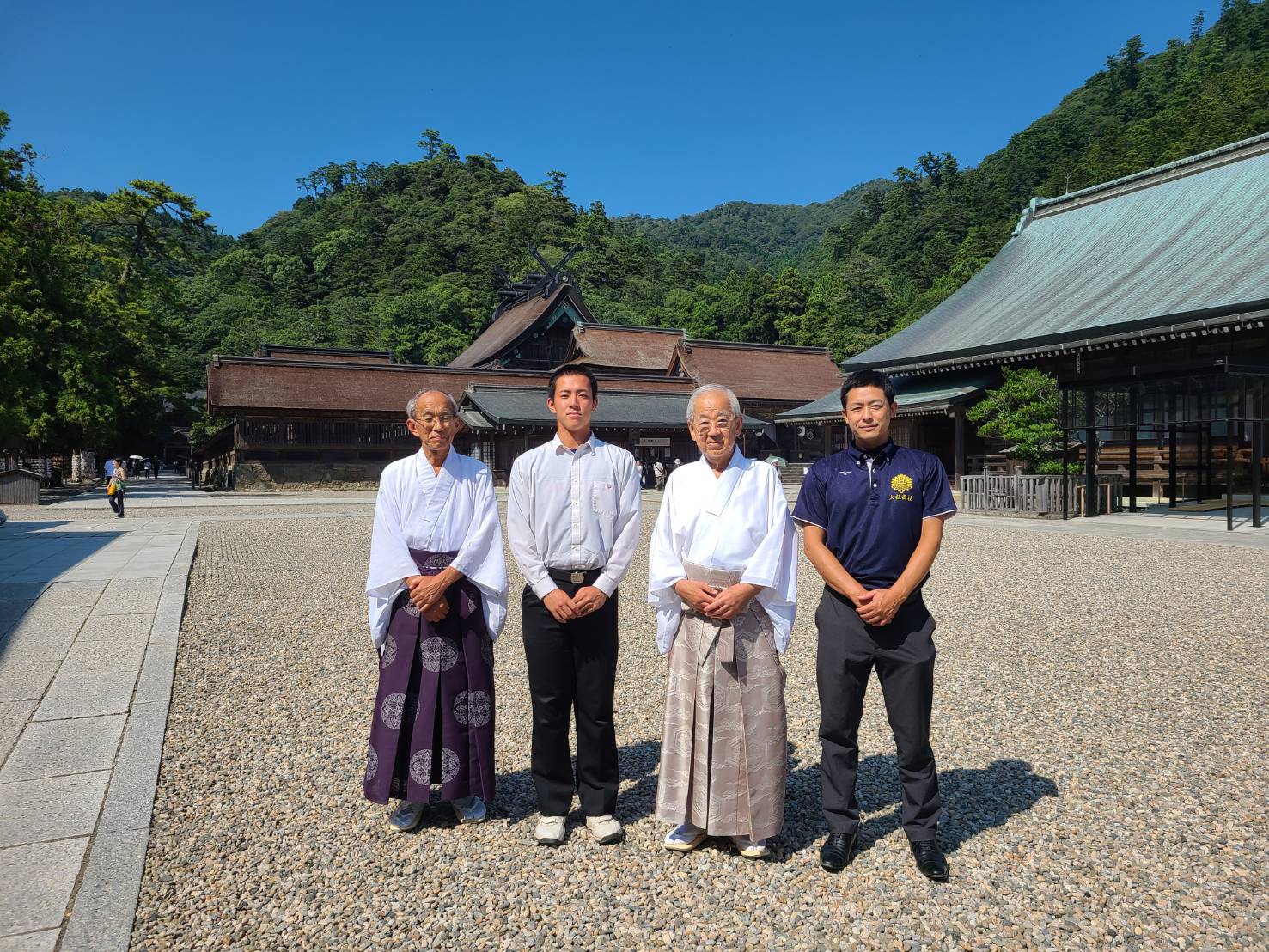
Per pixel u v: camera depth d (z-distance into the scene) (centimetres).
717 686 265
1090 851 267
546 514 281
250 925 227
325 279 8662
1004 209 9281
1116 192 2494
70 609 652
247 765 348
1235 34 10838
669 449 3412
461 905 239
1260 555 973
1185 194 2252
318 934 223
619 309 7400
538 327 4441
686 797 268
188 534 1238
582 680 281
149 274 4047
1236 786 316
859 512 261
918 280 8344
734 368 4231
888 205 11131
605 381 3850
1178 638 558
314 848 274
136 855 264
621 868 262
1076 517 1569
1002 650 532
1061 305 2066
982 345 2041
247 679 479
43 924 224
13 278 2370
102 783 321
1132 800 305
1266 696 429
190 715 414
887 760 355
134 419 3634
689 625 272
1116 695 435
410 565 284
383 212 10300
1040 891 243
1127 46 12294
